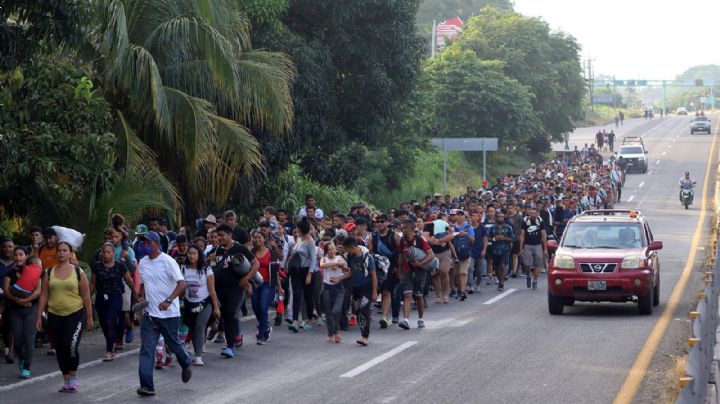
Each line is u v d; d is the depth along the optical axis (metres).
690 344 9.06
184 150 19.92
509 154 72.62
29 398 11.68
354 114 27.84
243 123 23.19
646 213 48.19
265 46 24.17
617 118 131.62
